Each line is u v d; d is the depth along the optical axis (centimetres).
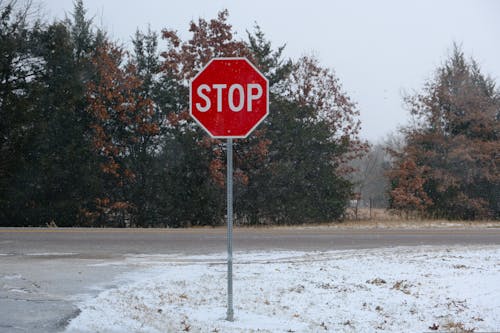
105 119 2977
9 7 3003
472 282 1097
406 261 1398
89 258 1432
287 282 1095
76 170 2906
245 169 3122
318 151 3241
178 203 3042
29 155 2942
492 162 3262
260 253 1563
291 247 1684
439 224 2722
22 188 2914
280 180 3095
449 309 881
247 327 733
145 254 1520
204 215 3055
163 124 3122
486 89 3484
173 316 778
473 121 3359
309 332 714
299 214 3075
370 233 2072
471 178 3269
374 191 4938
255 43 3378
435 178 3253
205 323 745
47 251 1558
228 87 802
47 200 2966
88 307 802
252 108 799
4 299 856
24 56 3033
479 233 2081
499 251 1592
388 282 1112
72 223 2983
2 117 2873
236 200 3086
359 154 3547
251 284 1070
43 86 3014
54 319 723
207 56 3034
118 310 791
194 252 1567
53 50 3042
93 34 3306
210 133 799
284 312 841
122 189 3077
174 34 3097
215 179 2969
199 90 805
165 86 3109
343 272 1230
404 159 3378
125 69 3094
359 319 812
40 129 2880
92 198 2986
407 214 3312
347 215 3350
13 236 1877
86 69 3038
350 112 3597
